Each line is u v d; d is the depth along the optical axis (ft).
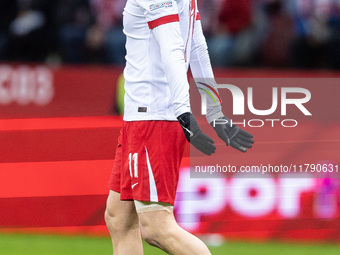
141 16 36.60
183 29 37.42
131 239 40.16
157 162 36.50
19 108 77.41
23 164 72.49
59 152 72.69
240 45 110.93
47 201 71.92
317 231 70.85
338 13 117.91
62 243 67.31
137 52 37.17
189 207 69.05
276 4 111.55
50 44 116.26
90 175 72.38
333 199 71.46
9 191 71.97
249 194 70.38
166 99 36.65
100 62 113.70
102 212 71.92
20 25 116.06
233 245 67.67
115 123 75.92
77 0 115.65
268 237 70.23
